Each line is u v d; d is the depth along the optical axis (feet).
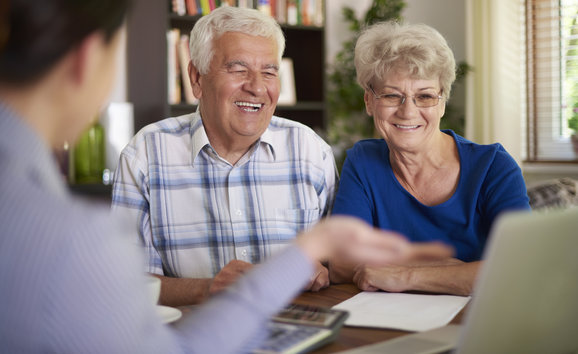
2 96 1.74
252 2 11.55
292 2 11.87
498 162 5.28
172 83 10.74
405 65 5.06
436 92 5.19
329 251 2.30
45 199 1.70
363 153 5.74
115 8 1.83
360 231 2.27
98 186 10.07
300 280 2.20
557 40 12.05
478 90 12.34
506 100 12.04
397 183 5.49
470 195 5.24
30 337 1.59
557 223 2.35
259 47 5.32
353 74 13.15
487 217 5.25
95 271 1.68
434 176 5.42
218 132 5.49
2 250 1.60
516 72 12.06
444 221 5.31
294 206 5.74
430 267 4.24
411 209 5.45
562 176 11.72
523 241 2.23
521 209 5.02
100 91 1.93
